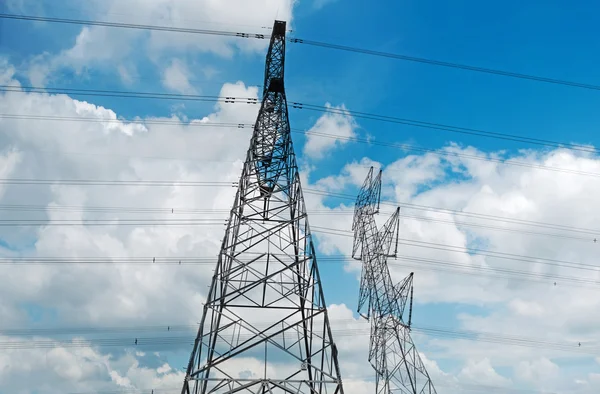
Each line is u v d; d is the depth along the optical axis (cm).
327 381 2789
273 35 5028
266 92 4841
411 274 6294
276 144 4322
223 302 3106
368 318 6400
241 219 3553
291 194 3809
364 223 6988
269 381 2770
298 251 3509
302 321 3052
